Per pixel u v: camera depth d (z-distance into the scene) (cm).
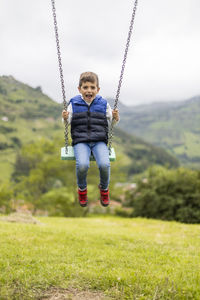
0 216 1248
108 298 423
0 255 606
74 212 3509
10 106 12950
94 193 3531
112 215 3831
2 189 3662
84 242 824
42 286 452
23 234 846
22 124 12369
